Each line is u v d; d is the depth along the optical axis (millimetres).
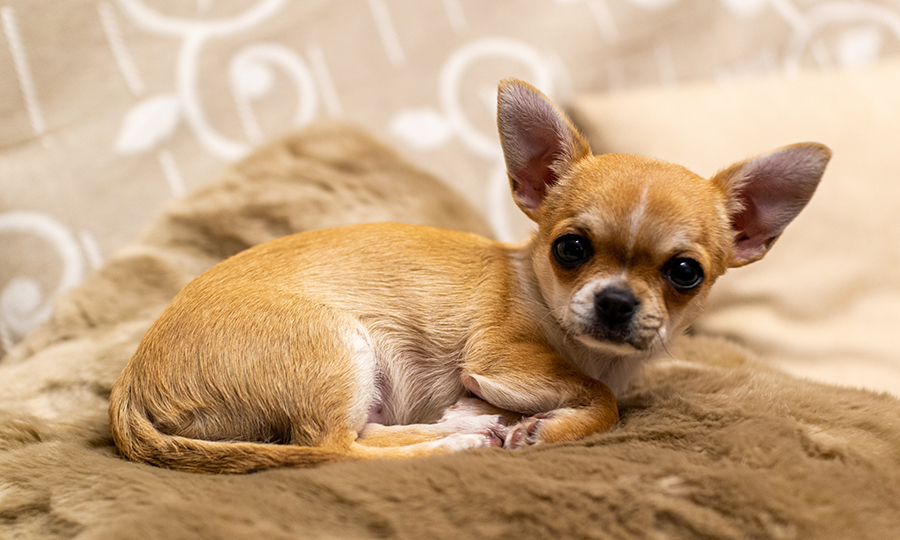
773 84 715
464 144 786
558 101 807
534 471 453
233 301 495
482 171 785
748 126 691
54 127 700
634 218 487
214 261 633
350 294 512
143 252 630
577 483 445
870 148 674
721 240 509
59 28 701
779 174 514
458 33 794
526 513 434
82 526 444
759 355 649
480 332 517
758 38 845
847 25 858
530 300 523
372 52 776
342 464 460
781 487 448
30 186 690
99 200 704
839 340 646
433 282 522
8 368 564
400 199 676
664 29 825
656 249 487
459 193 710
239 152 734
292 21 753
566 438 486
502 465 455
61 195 696
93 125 708
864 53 857
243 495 444
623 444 478
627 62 821
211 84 730
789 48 852
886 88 699
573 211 501
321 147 691
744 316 664
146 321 593
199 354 485
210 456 473
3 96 689
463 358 518
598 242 492
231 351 485
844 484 456
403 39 783
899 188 664
